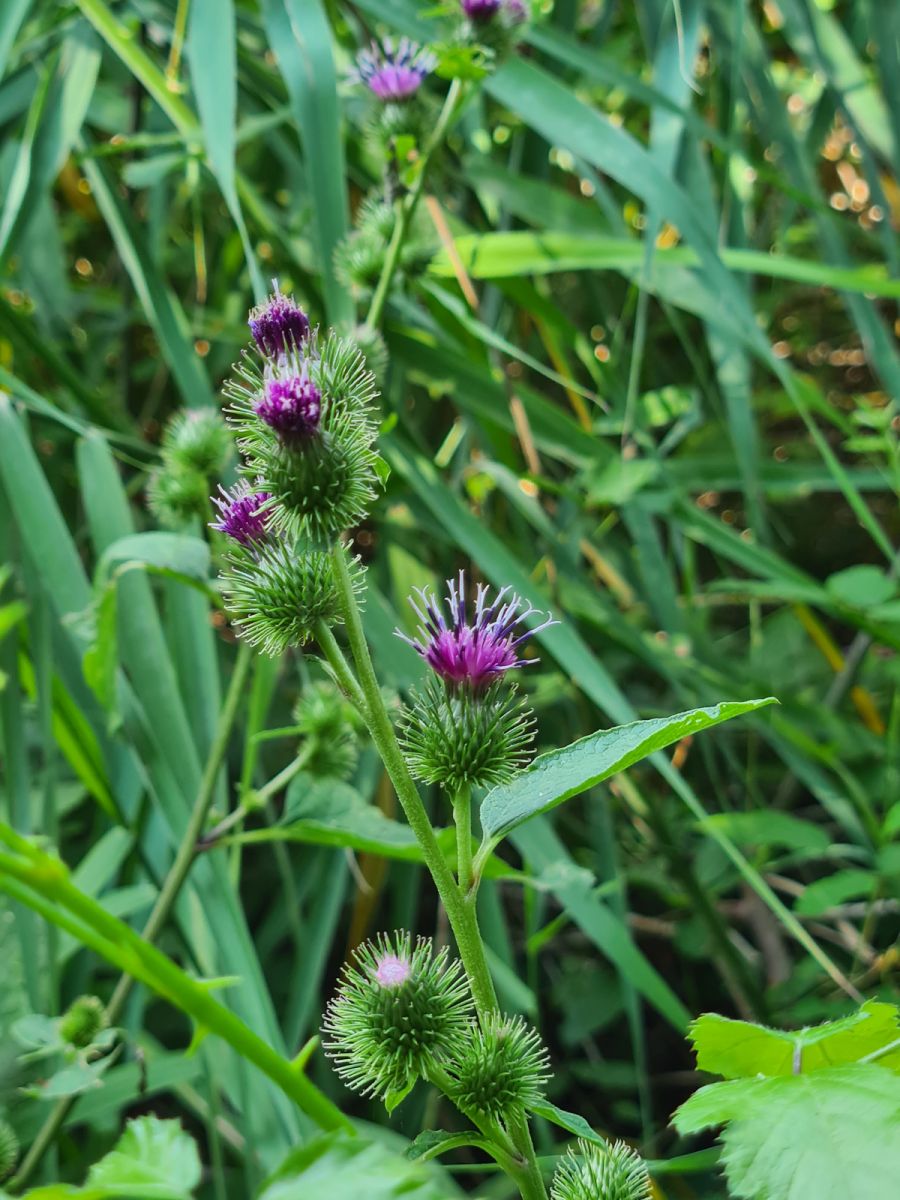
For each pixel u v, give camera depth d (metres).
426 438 0.73
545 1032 0.62
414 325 0.57
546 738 0.60
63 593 0.42
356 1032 0.20
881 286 0.52
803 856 0.54
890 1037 0.19
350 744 0.37
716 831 0.40
